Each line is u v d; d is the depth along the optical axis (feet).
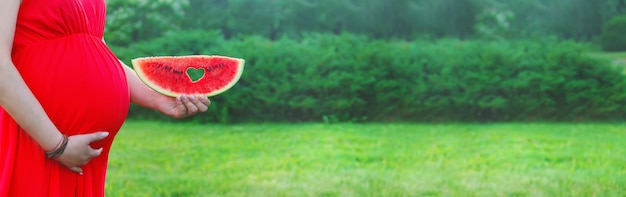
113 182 21.75
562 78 34.27
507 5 39.55
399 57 35.42
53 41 7.02
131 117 35.19
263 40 36.68
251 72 35.01
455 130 32.48
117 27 38.06
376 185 22.07
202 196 20.45
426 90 34.83
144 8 38.73
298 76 34.86
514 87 34.58
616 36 38.86
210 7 40.14
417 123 34.63
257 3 40.19
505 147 28.30
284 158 26.45
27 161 6.95
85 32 7.29
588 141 29.30
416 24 39.83
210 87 8.22
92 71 7.20
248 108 34.73
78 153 6.98
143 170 23.89
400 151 27.84
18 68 6.89
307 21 40.19
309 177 23.32
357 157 26.68
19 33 6.90
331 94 34.99
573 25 39.37
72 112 7.07
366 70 35.12
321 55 35.29
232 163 25.46
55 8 6.96
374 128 33.04
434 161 26.02
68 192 7.23
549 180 22.66
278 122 34.86
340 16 40.01
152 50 35.53
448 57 35.35
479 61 35.06
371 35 39.91
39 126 6.69
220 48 35.47
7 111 6.59
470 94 34.81
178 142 29.30
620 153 26.91
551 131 31.71
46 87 6.94
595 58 34.73
